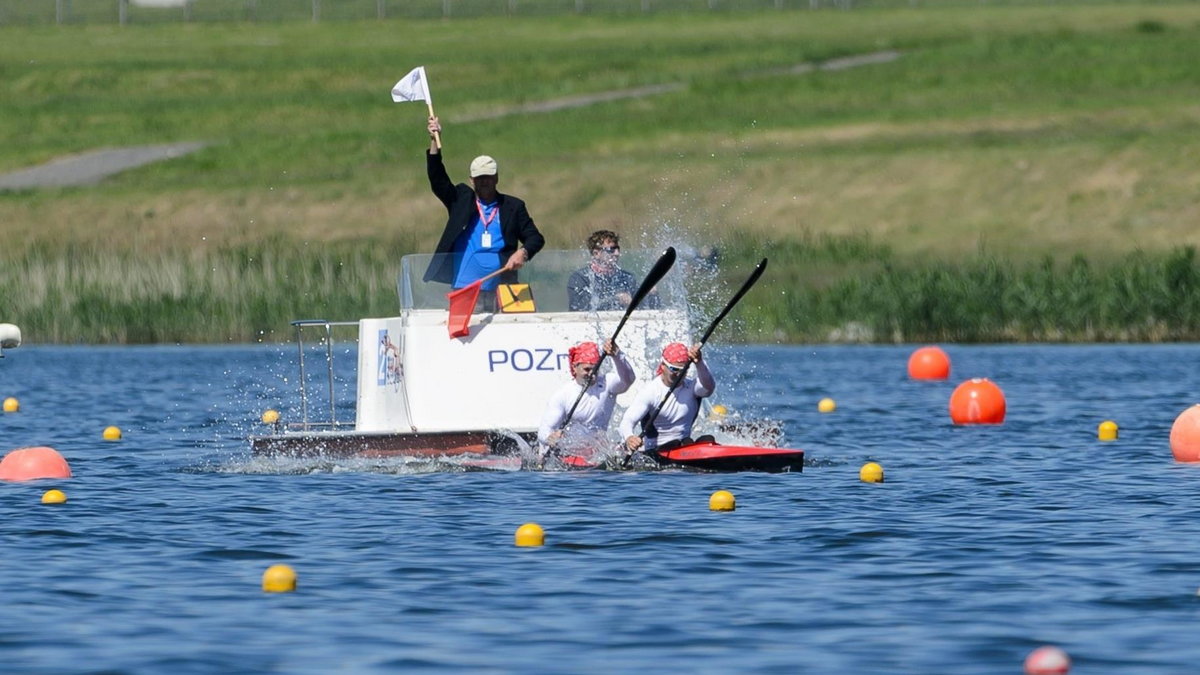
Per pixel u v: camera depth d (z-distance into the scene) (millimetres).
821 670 30922
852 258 173250
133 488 54969
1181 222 183625
